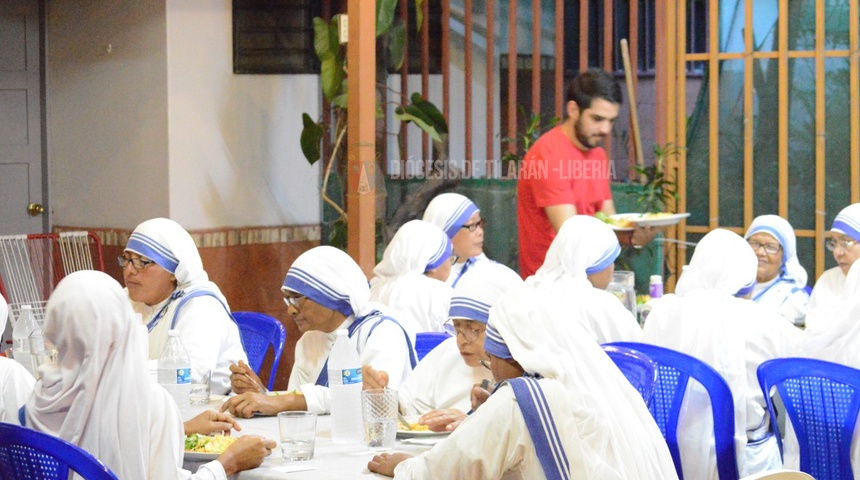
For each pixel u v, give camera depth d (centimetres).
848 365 577
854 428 521
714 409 533
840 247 817
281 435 425
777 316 595
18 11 1034
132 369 377
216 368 594
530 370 368
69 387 375
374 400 436
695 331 562
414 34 1066
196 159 984
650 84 1066
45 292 966
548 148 827
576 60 1080
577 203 840
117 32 996
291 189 1066
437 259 719
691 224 1076
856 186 1020
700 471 539
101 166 1018
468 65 1052
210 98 994
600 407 358
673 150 1053
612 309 599
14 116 1037
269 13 1031
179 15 968
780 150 1045
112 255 1011
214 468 402
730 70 1056
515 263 1032
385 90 1048
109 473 362
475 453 359
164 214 970
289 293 533
